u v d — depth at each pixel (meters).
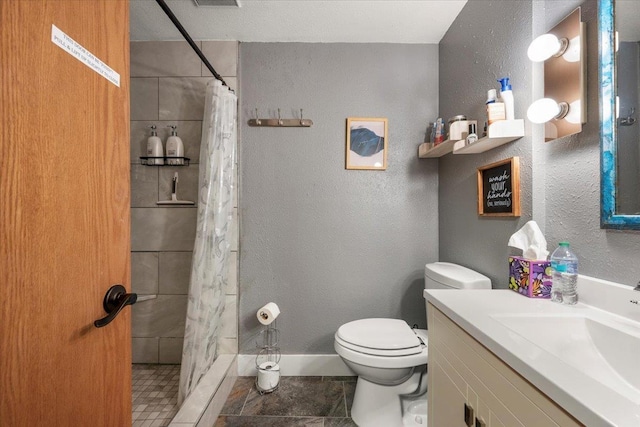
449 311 0.85
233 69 1.86
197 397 1.41
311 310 1.90
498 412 0.62
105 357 0.62
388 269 1.90
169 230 1.85
